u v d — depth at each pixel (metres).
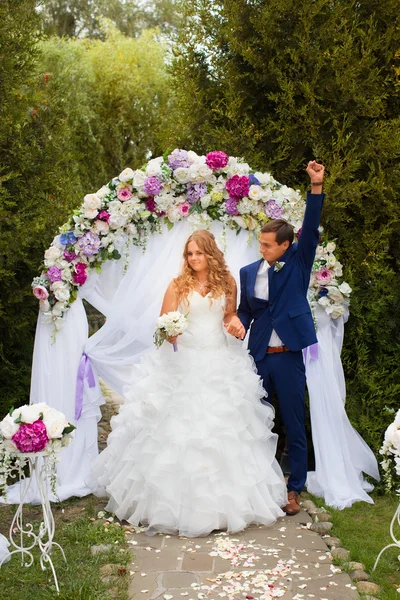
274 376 4.13
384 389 4.99
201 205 4.63
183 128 5.51
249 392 3.99
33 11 5.44
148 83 14.75
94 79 14.09
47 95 5.78
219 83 5.47
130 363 4.72
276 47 5.06
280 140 5.10
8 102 5.13
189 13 5.50
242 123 5.16
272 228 4.06
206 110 5.39
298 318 4.06
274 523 3.89
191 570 3.22
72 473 4.57
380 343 5.00
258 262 4.28
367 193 4.97
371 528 3.90
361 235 5.08
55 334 4.58
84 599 2.89
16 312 5.24
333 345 4.72
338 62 4.84
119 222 4.53
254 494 3.81
